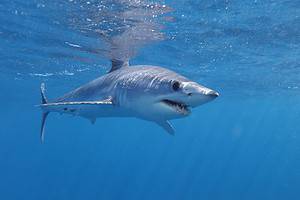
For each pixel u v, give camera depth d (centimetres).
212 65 2158
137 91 578
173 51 1783
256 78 2622
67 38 1547
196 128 9744
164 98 531
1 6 1202
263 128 9562
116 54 1786
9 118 6166
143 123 7494
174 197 8638
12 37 1583
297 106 4778
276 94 3597
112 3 1128
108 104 627
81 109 754
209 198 7125
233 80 2711
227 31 1458
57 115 5719
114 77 678
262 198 6656
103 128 8669
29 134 10006
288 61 2058
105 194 10812
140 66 656
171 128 664
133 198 9969
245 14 1252
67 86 3061
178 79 530
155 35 1480
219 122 7875
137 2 1113
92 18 1277
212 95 487
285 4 1159
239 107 5056
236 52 1831
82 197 10512
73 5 1160
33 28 1437
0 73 2505
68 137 11944
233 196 6994
